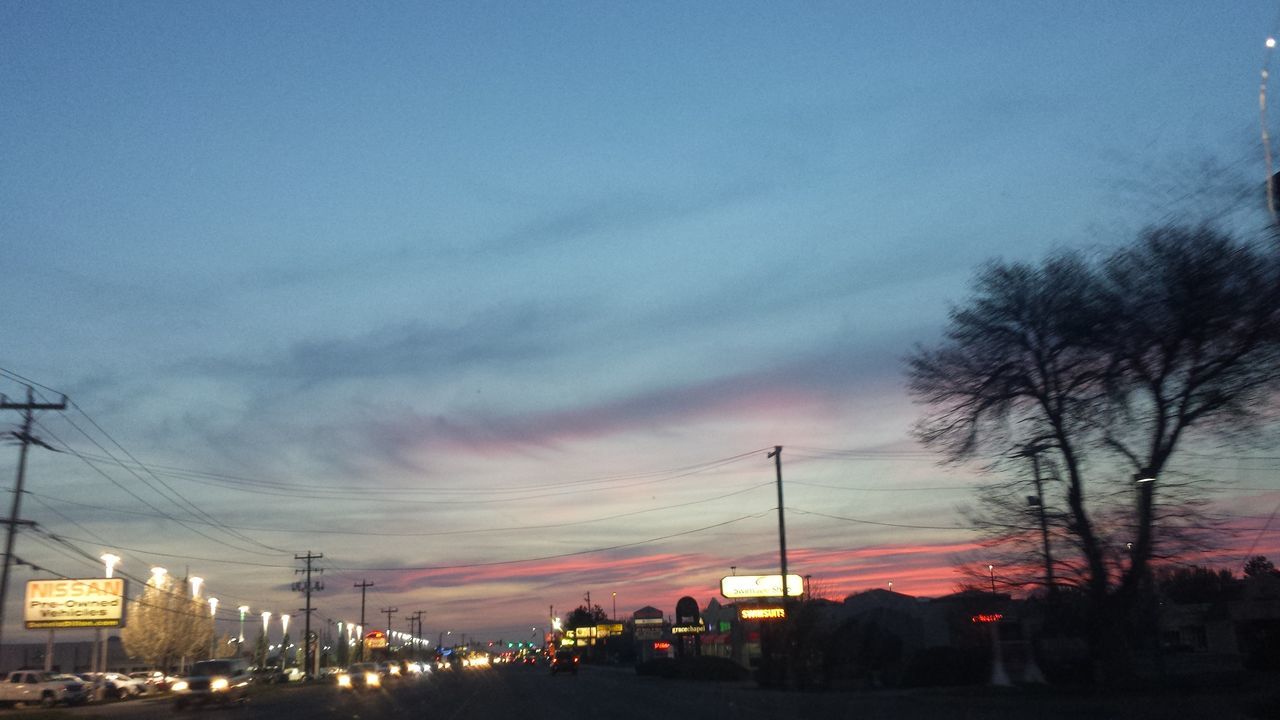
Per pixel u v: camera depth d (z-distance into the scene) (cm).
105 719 3834
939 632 7031
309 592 10856
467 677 9325
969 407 3472
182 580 10781
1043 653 4638
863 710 3247
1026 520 3375
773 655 5466
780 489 5453
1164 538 3123
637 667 9056
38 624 7094
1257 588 5216
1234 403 2980
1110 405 3166
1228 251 2870
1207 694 2894
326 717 3703
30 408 4000
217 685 4644
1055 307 3247
